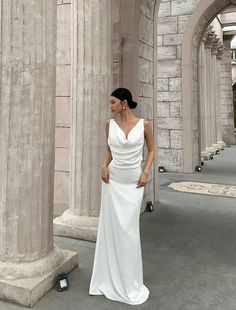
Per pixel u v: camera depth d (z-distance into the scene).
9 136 2.86
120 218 2.82
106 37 4.36
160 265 3.62
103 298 2.89
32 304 2.74
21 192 2.89
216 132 17.05
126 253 2.82
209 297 2.93
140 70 5.61
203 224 5.14
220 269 3.52
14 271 2.88
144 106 5.83
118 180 2.86
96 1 4.28
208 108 15.28
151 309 2.71
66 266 3.31
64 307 2.74
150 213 5.76
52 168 3.19
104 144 4.43
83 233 4.31
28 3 2.80
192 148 10.34
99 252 2.99
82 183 4.45
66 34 5.21
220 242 4.36
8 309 2.71
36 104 2.90
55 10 3.11
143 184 2.86
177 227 4.98
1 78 2.87
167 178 9.30
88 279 3.24
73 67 4.47
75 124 4.49
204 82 13.86
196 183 8.55
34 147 2.92
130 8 5.13
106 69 4.39
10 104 2.84
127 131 2.83
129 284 2.84
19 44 2.80
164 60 10.49
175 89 10.35
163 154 10.55
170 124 10.43
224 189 7.80
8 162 2.88
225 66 21.03
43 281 2.90
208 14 10.39
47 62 2.98
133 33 5.15
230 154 15.41
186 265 3.62
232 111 21.09
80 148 4.45
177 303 2.82
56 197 5.44
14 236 2.92
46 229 3.12
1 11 2.83
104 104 4.40
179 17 10.23
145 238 4.50
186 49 10.16
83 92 4.38
